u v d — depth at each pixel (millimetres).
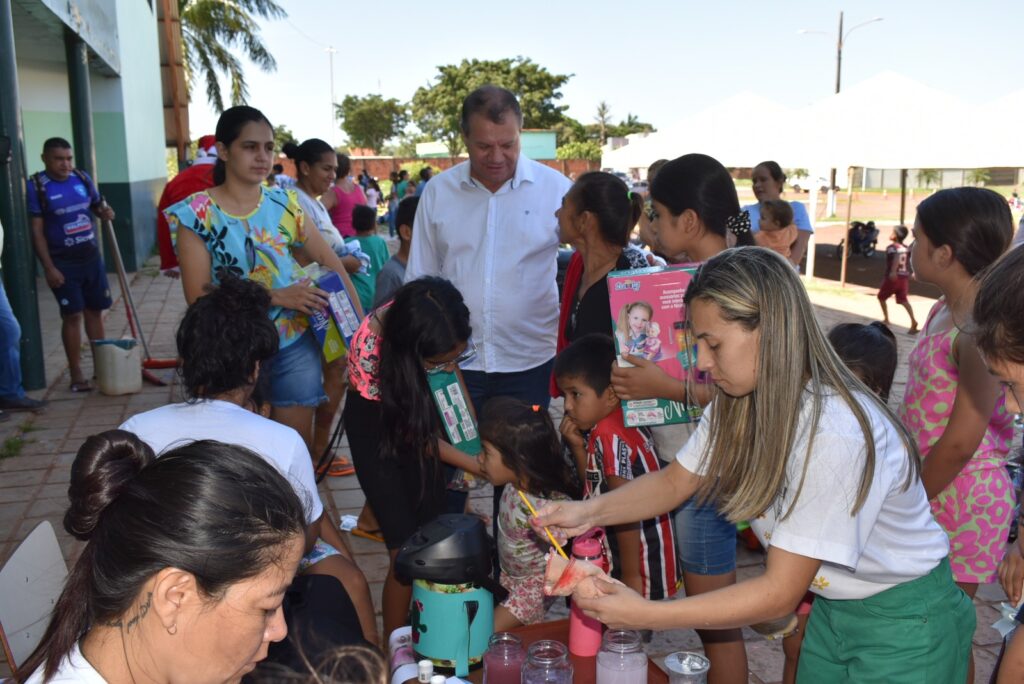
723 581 2582
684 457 2078
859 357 2703
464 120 3670
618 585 1808
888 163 10969
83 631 1177
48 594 2217
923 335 2723
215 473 1138
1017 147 10023
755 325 1707
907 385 2740
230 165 3719
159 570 1076
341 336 3760
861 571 1830
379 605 3789
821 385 1696
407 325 2906
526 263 3807
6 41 6520
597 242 3115
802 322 1694
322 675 1911
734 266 1731
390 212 24516
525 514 2742
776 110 12594
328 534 2836
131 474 1800
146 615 1104
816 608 2055
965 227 2475
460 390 3195
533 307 3838
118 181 14422
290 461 2441
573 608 2289
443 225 3869
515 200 3801
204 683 1144
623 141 58406
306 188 5973
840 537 1670
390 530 3125
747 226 2922
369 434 3141
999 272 1478
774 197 7293
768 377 1695
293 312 3771
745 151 12508
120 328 9914
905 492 1794
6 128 6625
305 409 3914
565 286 3451
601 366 2691
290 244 3902
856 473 1655
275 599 1151
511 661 2172
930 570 1889
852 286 14766
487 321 3803
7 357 6457
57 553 2301
